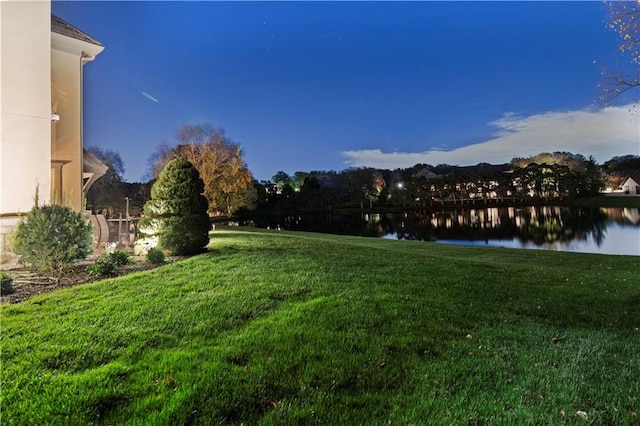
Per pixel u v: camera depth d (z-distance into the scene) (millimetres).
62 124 9750
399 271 6938
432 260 8945
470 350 3371
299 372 2762
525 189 59188
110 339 3252
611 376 2928
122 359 2906
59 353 2961
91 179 12016
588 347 3580
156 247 7586
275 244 9844
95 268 5793
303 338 3408
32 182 6828
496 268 8359
